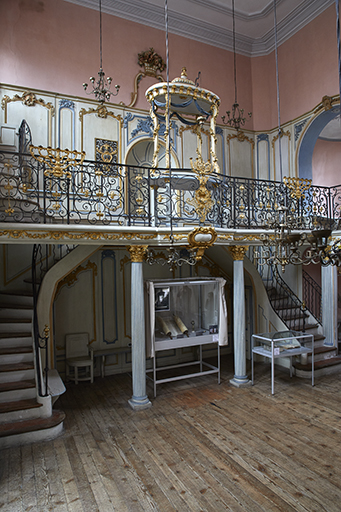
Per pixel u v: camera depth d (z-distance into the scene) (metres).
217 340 8.02
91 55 9.16
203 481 4.44
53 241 6.11
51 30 8.73
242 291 7.85
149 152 10.38
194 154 10.37
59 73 8.76
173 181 6.89
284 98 10.95
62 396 7.44
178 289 7.82
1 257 8.18
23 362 6.45
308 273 11.70
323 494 4.15
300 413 6.39
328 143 12.85
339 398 7.08
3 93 8.11
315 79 9.89
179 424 6.05
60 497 4.18
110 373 8.98
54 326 8.44
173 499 4.11
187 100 7.04
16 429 5.38
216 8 10.01
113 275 9.17
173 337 7.55
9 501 4.12
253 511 3.88
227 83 11.17
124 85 9.52
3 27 8.23
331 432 5.66
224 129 11.00
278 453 5.06
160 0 9.52
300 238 4.61
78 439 5.57
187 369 9.32
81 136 8.86
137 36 9.80
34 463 4.89
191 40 10.63
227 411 6.54
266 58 11.59
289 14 10.23
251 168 11.42
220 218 7.43
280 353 7.48
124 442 5.46
